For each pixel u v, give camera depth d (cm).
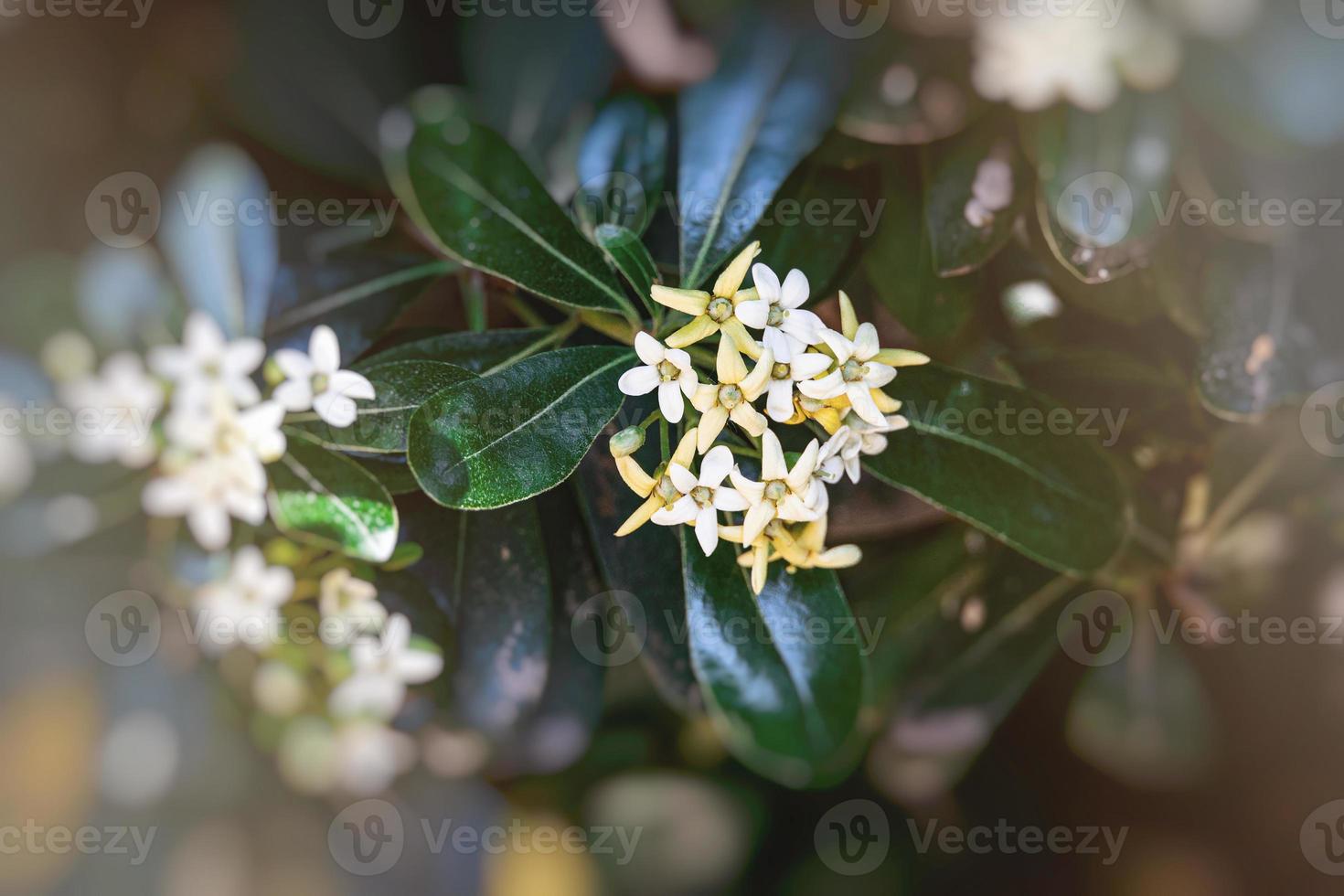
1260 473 50
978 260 47
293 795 55
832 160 48
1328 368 48
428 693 50
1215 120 47
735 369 42
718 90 48
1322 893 53
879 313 48
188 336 46
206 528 47
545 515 49
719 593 45
